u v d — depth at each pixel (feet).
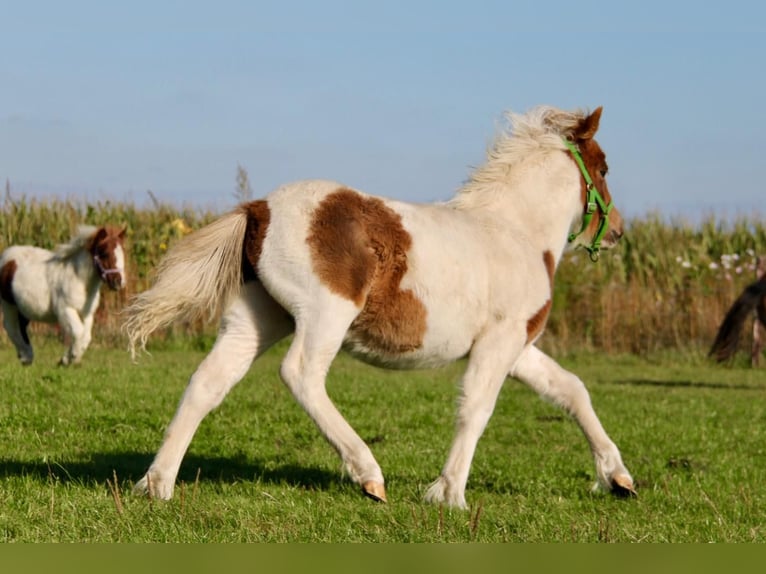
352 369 65.46
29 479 25.81
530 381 29.30
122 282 58.29
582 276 84.74
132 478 27.81
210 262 24.68
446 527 22.93
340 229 24.40
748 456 38.65
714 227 92.94
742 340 79.87
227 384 24.97
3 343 73.87
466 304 26.07
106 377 48.37
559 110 30.25
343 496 26.61
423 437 38.75
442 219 26.21
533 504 27.43
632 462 36.17
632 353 82.02
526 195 28.45
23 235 82.84
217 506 23.88
